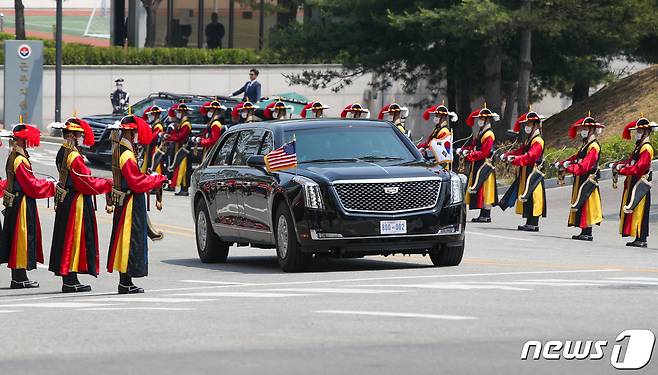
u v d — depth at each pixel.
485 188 64.31
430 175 42.22
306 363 22.81
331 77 113.62
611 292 33.91
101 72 131.12
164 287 39.41
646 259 48.34
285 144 43.28
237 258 50.06
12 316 30.95
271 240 43.81
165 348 24.73
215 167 48.12
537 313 29.38
